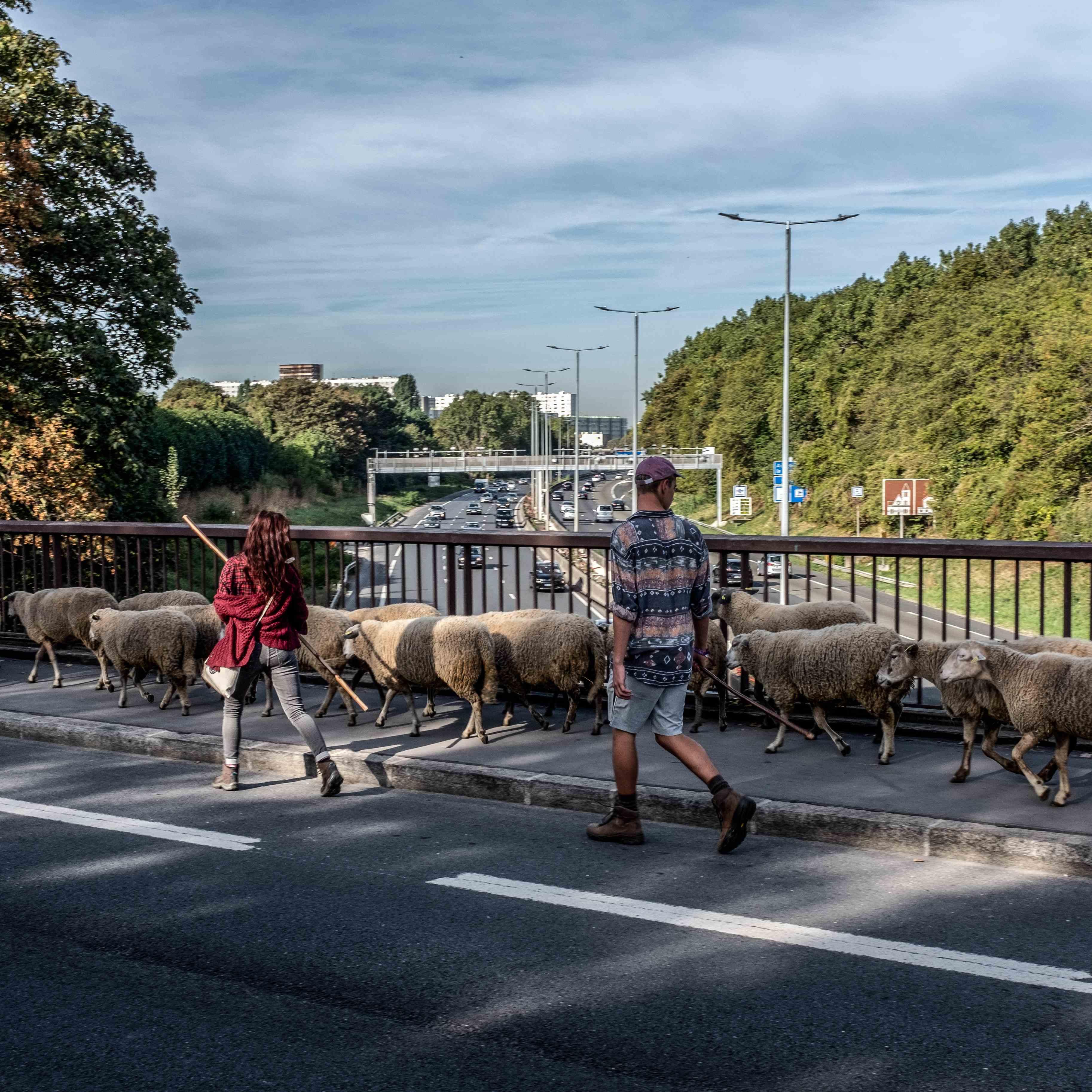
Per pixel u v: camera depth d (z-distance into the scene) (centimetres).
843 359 9300
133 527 1034
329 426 14500
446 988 393
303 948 429
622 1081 329
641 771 641
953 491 6109
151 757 751
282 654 652
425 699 864
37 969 413
